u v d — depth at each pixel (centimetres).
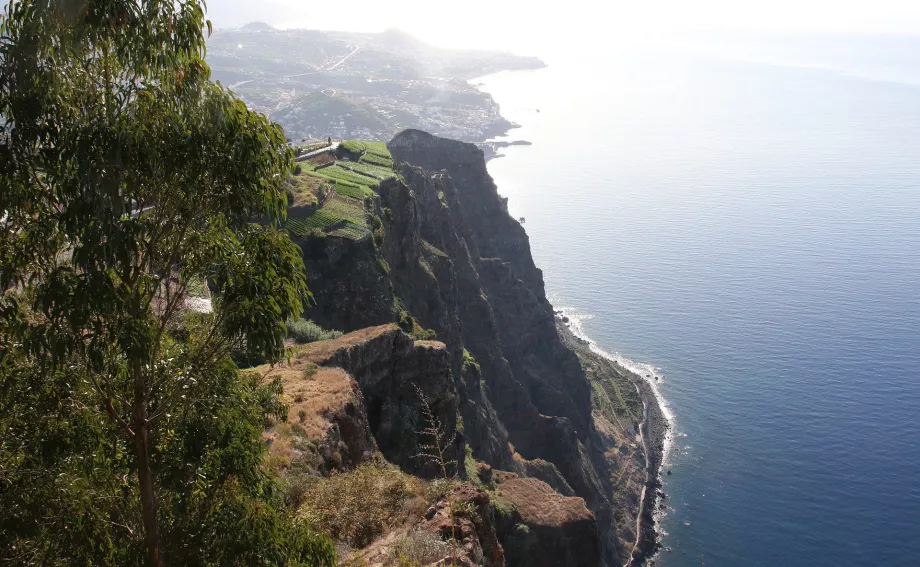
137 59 1617
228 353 1930
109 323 1606
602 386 14650
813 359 15475
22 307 1741
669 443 13188
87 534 1656
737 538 10931
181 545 1814
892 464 12244
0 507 1638
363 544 2872
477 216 14238
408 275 9388
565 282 19800
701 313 17838
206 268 1842
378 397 5044
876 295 18450
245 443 1880
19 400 1692
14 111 1519
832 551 10600
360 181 9406
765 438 13162
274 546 1862
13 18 1539
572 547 6034
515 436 10956
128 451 1895
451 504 2945
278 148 1809
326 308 7300
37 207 1600
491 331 11412
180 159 1659
